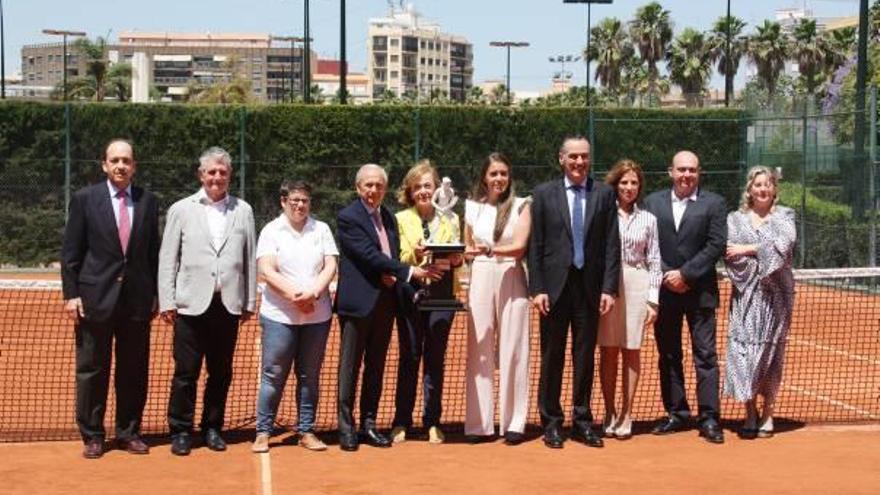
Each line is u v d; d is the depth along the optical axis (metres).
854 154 19.05
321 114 23.28
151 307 7.74
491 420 8.23
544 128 23.75
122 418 7.86
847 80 32.88
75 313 7.52
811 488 7.13
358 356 7.95
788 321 8.45
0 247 22.91
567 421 9.16
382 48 173.38
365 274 7.86
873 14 43.78
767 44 66.56
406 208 8.30
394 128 23.47
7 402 9.90
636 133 23.58
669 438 8.44
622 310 8.20
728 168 23.83
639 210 8.27
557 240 7.91
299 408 8.01
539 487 7.08
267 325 7.82
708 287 8.39
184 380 7.75
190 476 7.23
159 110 23.11
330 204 23.41
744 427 8.54
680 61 69.25
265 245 7.80
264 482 7.11
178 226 7.68
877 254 18.38
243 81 61.75
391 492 6.93
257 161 23.27
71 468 7.41
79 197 7.55
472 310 8.16
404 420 8.27
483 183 8.18
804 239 20.73
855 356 12.91
